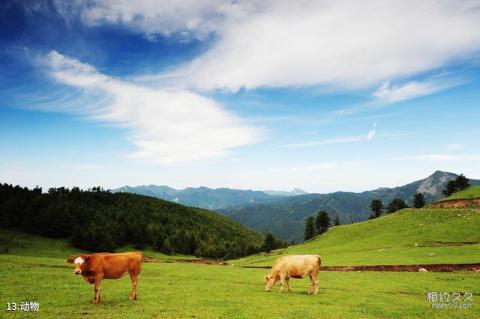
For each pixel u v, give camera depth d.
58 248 125.69
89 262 20.69
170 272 46.03
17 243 123.38
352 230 107.00
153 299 23.25
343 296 28.06
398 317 20.98
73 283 29.83
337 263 64.44
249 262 95.62
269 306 21.88
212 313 19.39
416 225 95.75
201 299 23.83
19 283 28.33
